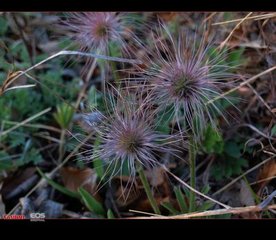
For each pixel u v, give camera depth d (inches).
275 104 17.1
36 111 19.7
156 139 12.8
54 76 20.1
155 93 12.8
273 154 15.1
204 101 13.5
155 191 16.1
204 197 14.7
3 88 15.1
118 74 16.4
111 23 15.7
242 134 17.3
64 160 18.2
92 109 14.4
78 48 18.4
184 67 12.5
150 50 14.7
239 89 17.7
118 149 12.6
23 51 20.6
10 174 17.8
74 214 16.7
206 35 16.4
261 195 15.4
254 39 18.2
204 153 17.1
